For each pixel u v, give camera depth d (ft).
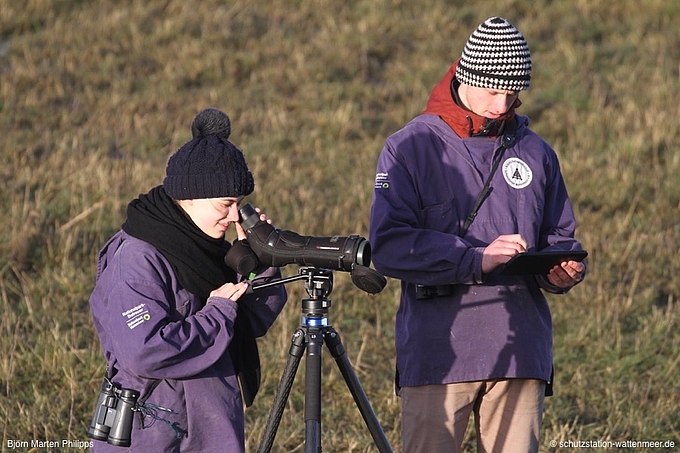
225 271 42.27
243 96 142.10
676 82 144.97
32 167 114.52
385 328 81.61
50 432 63.41
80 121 132.67
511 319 45.98
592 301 84.99
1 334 75.92
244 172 40.34
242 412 41.86
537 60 155.53
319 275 40.70
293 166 119.44
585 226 101.81
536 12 173.99
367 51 158.30
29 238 93.30
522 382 46.55
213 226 40.98
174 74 147.74
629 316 83.56
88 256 92.27
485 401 47.39
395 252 45.27
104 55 154.61
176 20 163.73
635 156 120.26
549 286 47.34
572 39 163.02
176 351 38.73
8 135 125.08
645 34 165.78
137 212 40.93
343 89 144.36
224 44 159.94
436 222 46.29
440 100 47.06
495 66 44.80
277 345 75.05
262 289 42.88
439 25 169.17
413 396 46.85
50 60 151.43
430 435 46.55
